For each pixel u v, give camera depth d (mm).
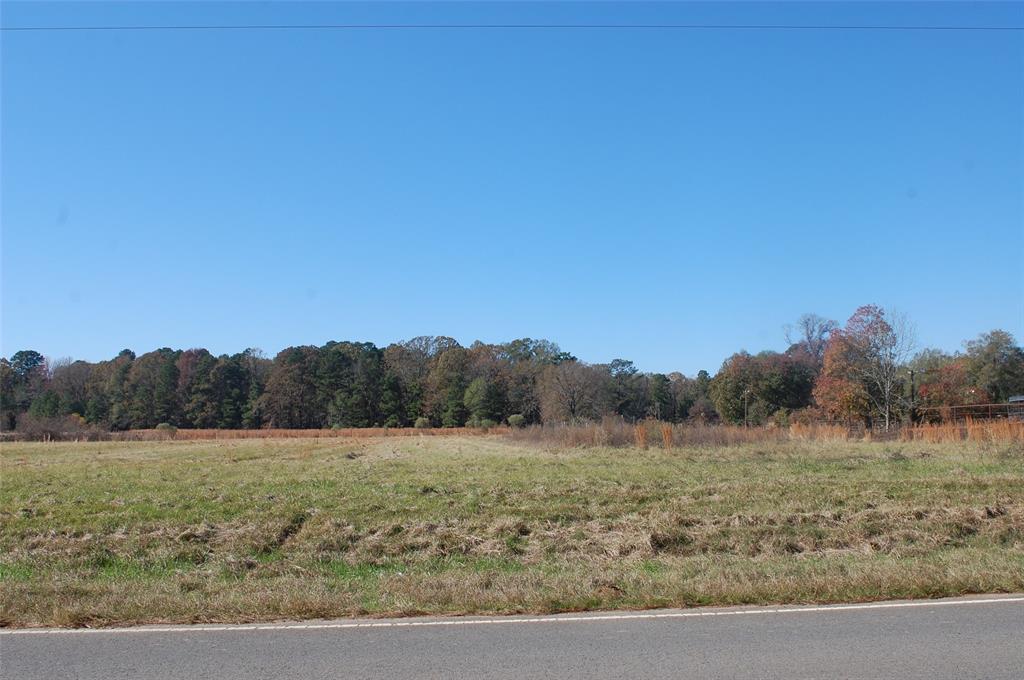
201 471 27078
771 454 29578
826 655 6426
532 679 5945
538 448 38594
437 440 58344
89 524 14977
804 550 12227
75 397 101875
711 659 6363
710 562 11055
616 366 95688
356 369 103438
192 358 102688
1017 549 11570
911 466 23562
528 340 115312
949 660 6254
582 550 12297
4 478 24812
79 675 6184
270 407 99750
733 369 75438
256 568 11367
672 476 21672
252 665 6387
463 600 8414
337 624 7684
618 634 7160
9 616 7973
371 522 14664
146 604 8289
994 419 45531
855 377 58094
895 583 8695
